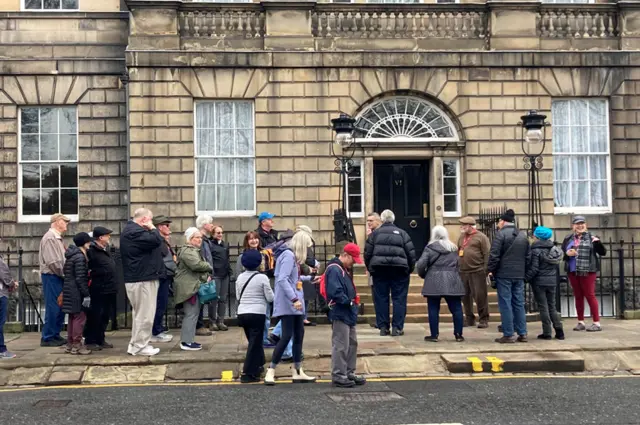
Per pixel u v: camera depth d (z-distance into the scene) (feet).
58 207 55.88
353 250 31.48
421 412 26.63
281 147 54.24
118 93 55.72
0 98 54.95
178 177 53.52
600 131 56.59
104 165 55.57
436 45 55.26
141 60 53.16
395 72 54.75
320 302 48.29
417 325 46.06
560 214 55.16
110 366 34.17
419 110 55.83
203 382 32.94
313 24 54.85
